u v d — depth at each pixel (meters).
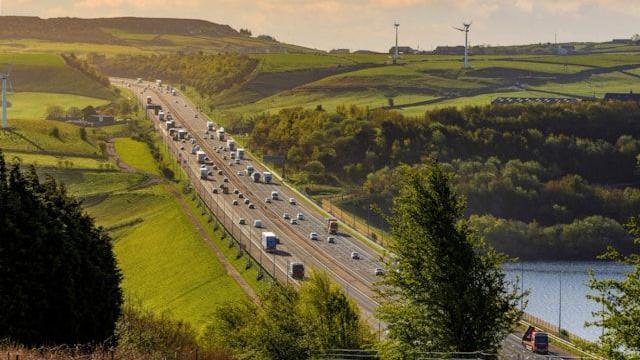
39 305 188.38
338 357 195.12
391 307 146.62
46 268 191.38
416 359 140.88
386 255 156.88
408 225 146.12
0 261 187.50
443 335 141.50
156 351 159.50
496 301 144.00
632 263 128.38
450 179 148.38
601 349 124.06
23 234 191.50
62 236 196.50
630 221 133.25
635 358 118.75
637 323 121.94
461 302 140.00
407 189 148.88
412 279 144.50
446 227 143.50
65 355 136.38
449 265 141.62
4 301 182.25
